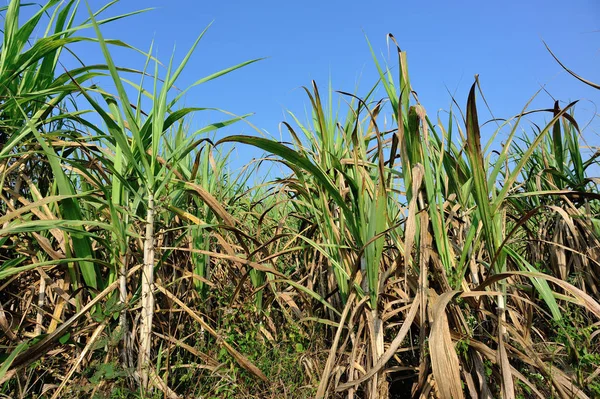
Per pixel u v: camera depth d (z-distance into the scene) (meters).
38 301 2.52
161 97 2.44
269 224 3.93
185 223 3.12
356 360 2.22
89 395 2.13
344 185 2.67
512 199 2.88
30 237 2.59
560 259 2.97
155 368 2.34
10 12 2.54
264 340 2.79
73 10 2.77
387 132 2.88
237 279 3.17
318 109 2.69
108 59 2.05
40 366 2.17
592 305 1.65
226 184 3.92
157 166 2.64
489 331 2.25
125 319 2.27
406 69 2.21
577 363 2.02
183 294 2.99
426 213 2.04
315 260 3.16
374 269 2.14
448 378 1.55
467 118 1.97
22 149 2.62
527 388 1.99
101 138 2.61
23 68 2.49
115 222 2.21
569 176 3.18
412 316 1.86
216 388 2.34
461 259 2.08
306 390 2.39
